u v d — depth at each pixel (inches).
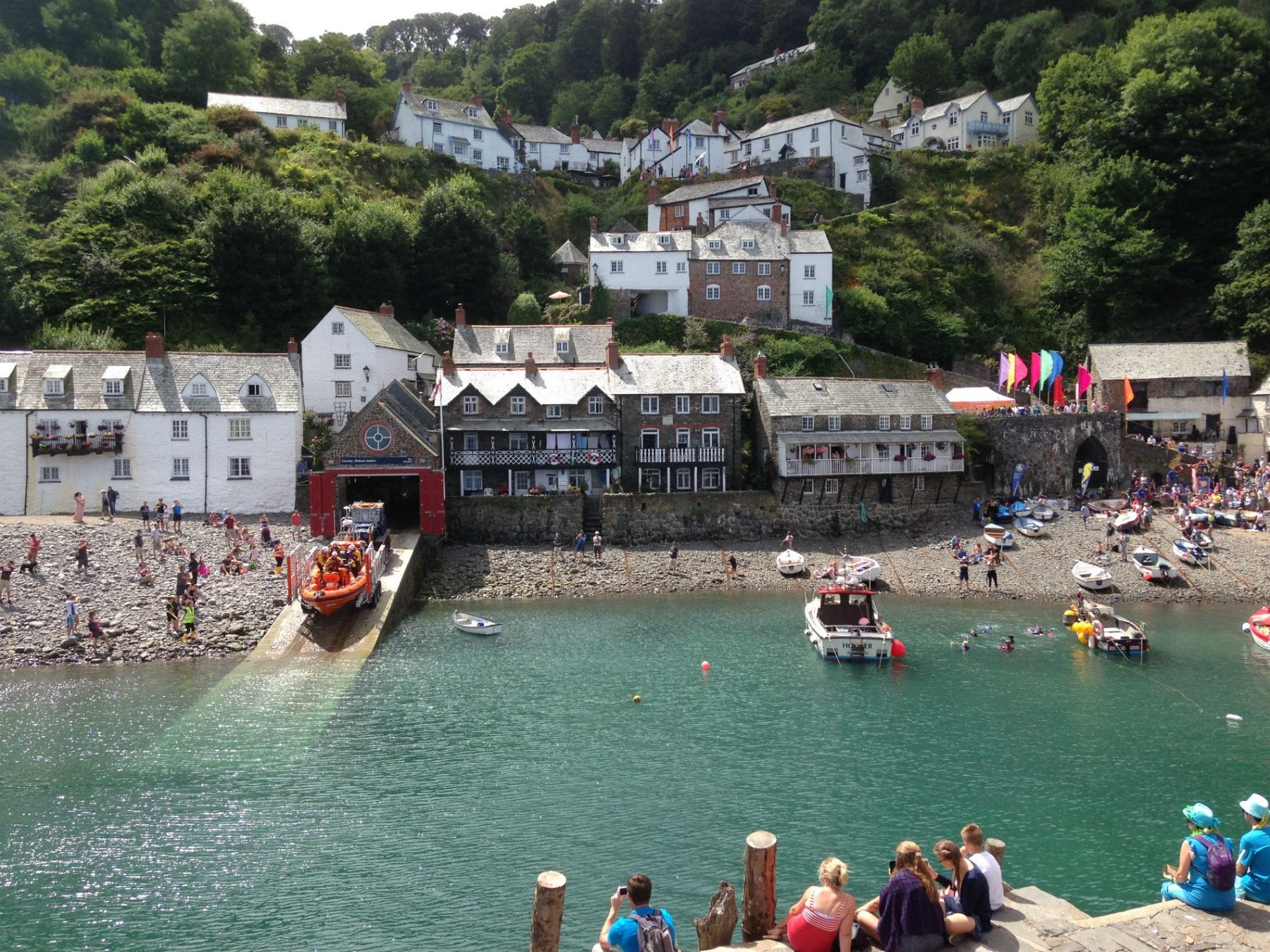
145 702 1469.0
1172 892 757.9
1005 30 5521.7
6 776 1205.1
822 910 655.1
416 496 2667.3
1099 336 3718.0
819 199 4579.2
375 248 3624.5
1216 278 3668.8
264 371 2522.1
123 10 5211.6
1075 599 2129.7
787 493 2672.2
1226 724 1441.9
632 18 7150.6
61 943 866.8
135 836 1063.6
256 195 3348.9
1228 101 3885.3
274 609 1852.9
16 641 1675.7
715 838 1069.1
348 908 927.7
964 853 745.6
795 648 1836.9
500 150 5162.4
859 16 6220.5
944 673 1691.7
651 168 5226.4
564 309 3794.3
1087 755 1318.9
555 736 1376.7
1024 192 4547.2
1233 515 2564.0
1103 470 2878.9
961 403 3125.0
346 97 5241.1
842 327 3752.5
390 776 1228.5
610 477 2723.9
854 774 1251.2
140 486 2395.4
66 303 2960.1
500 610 2128.4
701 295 3742.6
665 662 1738.4
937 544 2559.1
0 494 2321.6
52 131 3954.2
